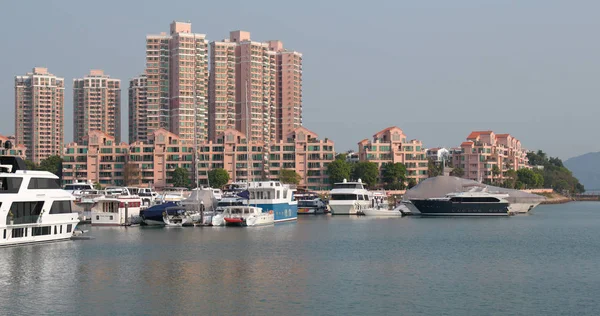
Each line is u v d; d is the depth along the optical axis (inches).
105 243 4488.2
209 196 6131.9
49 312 2603.3
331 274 3383.4
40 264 3560.5
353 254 4106.8
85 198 5890.8
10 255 3762.3
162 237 4901.6
